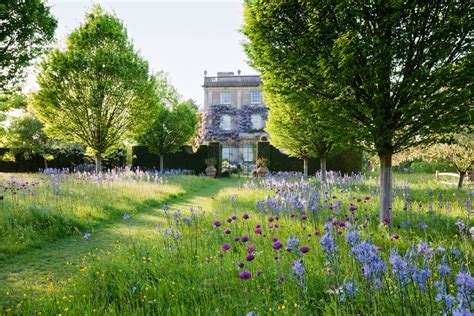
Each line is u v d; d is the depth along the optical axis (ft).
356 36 20.15
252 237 18.94
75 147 82.69
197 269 14.30
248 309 10.77
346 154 85.15
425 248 10.82
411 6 19.11
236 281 12.89
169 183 57.67
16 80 34.35
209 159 89.81
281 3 22.45
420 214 22.43
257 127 131.03
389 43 20.34
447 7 19.43
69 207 30.37
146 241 20.13
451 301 7.14
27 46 34.37
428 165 85.40
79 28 54.24
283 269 13.41
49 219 25.88
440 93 19.52
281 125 52.01
